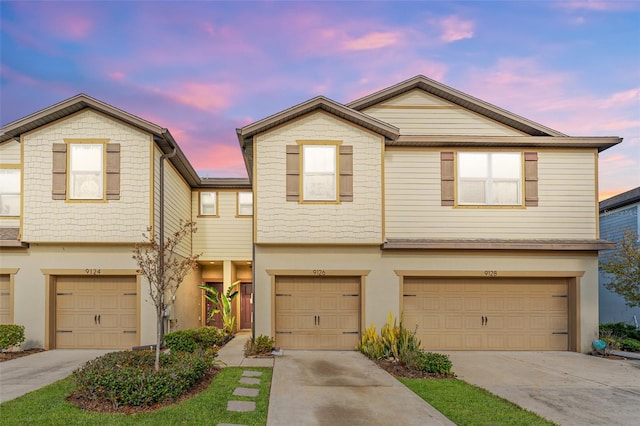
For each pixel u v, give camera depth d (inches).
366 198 457.7
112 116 474.3
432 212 482.0
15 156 518.0
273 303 453.7
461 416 248.4
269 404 265.3
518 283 480.7
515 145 490.9
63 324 476.7
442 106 526.9
